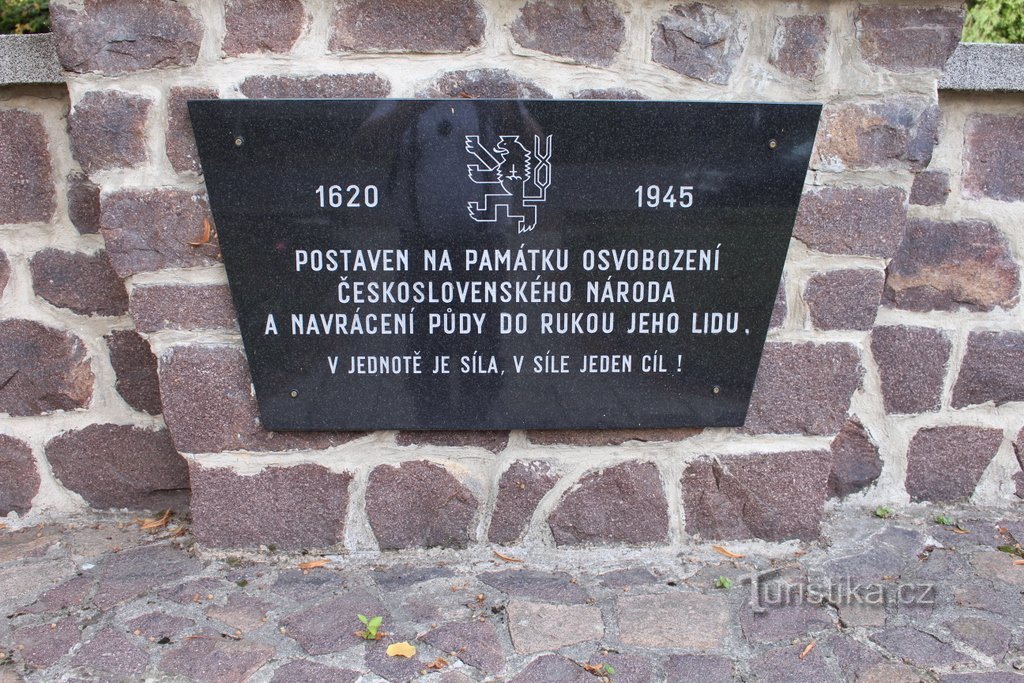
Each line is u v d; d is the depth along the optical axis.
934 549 2.61
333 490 2.49
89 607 2.29
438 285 2.31
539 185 2.25
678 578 2.44
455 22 2.19
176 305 2.32
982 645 2.14
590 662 2.08
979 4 3.96
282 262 2.27
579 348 2.38
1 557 2.56
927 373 2.83
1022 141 2.70
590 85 2.24
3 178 2.58
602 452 2.50
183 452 2.44
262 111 2.16
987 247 2.76
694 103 2.20
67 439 2.76
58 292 2.66
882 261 2.37
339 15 2.16
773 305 2.37
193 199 2.25
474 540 2.54
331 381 2.38
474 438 2.48
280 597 2.34
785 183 2.26
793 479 2.53
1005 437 2.89
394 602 2.32
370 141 2.20
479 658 2.09
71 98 2.18
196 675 2.02
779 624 2.22
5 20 4.26
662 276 2.32
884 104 2.26
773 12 2.20
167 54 2.16
